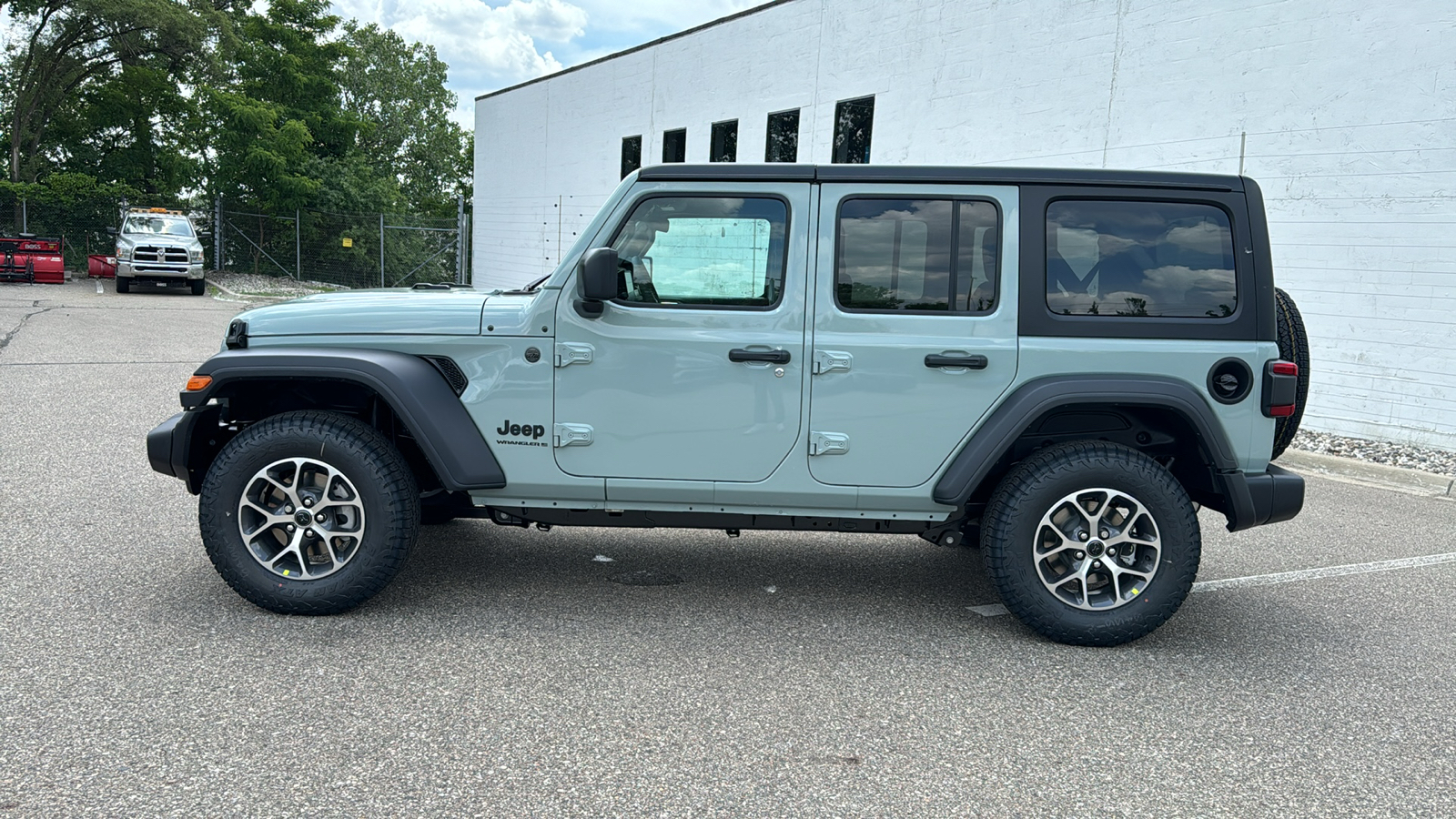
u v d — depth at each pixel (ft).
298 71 113.39
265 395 13.46
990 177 12.28
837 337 12.32
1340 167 28.84
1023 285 12.25
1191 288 12.35
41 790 8.06
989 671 11.60
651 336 12.33
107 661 10.73
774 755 9.24
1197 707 10.76
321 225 103.04
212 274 97.66
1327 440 28.91
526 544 16.38
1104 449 12.23
